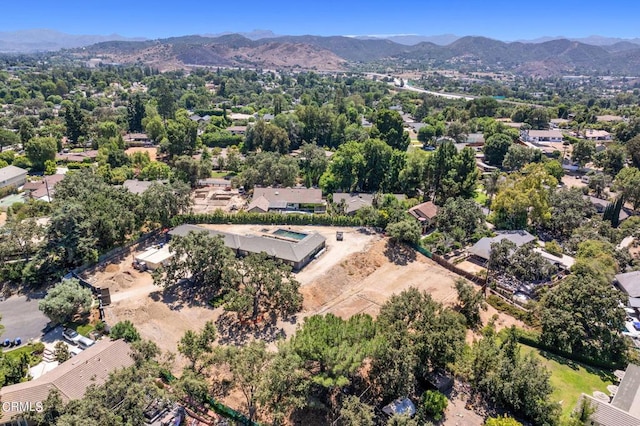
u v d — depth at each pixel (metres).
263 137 166.25
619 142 165.25
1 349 52.88
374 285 76.75
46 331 60.59
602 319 60.25
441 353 51.38
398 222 90.00
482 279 77.50
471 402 51.38
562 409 50.38
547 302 65.00
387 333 51.56
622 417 45.28
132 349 50.91
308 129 183.38
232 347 48.31
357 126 186.00
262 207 106.19
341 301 71.38
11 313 64.44
